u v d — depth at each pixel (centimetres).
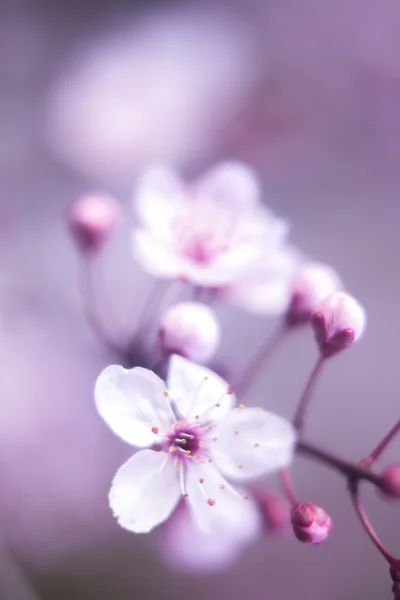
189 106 35
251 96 36
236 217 24
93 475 30
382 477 22
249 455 22
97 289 33
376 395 34
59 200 35
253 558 32
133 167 35
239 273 24
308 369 34
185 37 36
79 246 25
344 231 37
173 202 24
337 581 32
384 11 39
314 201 37
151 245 24
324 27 40
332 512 33
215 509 22
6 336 30
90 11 38
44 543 30
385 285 36
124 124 34
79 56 37
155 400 22
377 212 37
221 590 31
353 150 38
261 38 39
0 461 30
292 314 24
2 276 32
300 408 22
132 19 38
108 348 25
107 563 31
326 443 33
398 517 33
